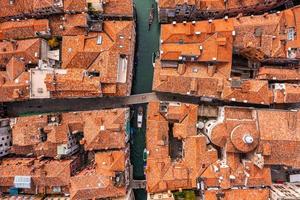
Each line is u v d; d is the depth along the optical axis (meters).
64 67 85.06
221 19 81.94
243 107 83.56
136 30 92.50
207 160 82.50
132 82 92.06
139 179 91.38
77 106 91.31
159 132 84.75
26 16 86.94
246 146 79.19
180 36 80.88
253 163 80.94
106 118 82.88
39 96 84.00
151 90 91.50
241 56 88.88
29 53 84.00
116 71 83.31
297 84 83.94
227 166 81.81
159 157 84.25
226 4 81.94
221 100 87.19
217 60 81.19
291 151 79.31
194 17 88.06
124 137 83.25
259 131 79.94
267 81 82.50
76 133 88.19
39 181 82.62
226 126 81.31
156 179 81.38
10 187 84.75
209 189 81.38
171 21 89.81
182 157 86.81
